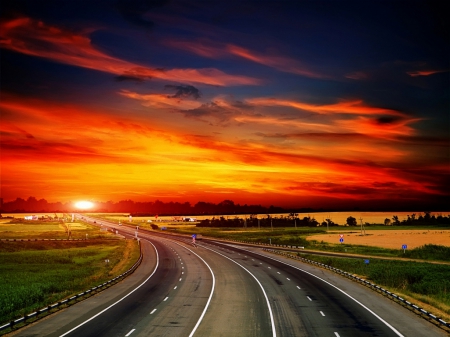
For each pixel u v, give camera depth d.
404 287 47.66
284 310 34.53
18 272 65.44
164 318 31.72
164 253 92.25
